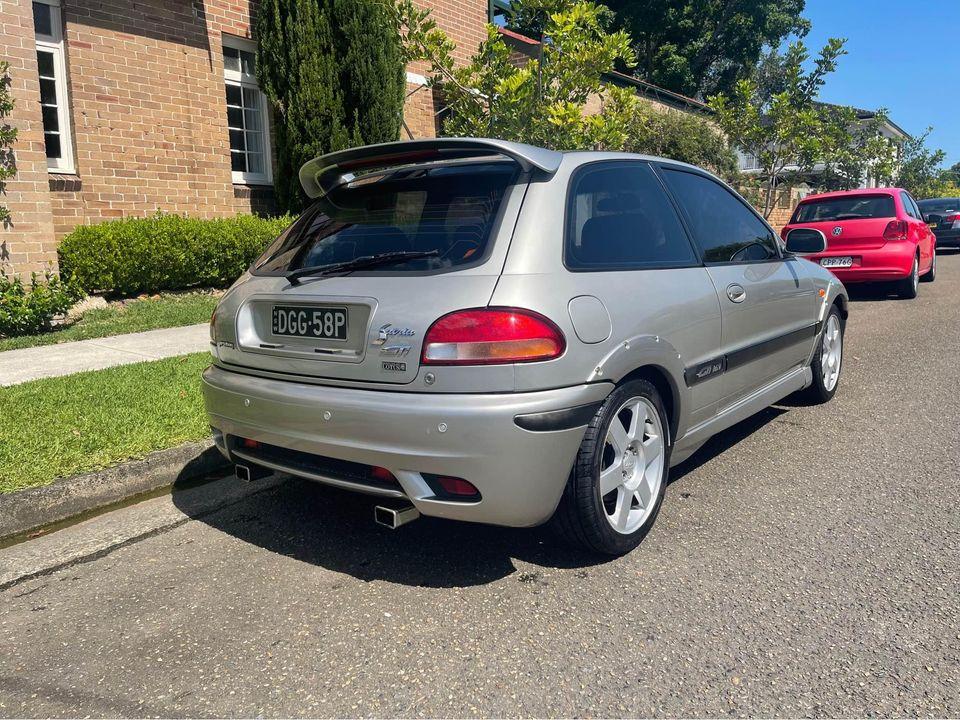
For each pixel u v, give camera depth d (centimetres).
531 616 280
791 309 474
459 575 312
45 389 534
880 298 1163
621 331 306
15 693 242
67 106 887
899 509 370
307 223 362
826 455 452
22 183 765
